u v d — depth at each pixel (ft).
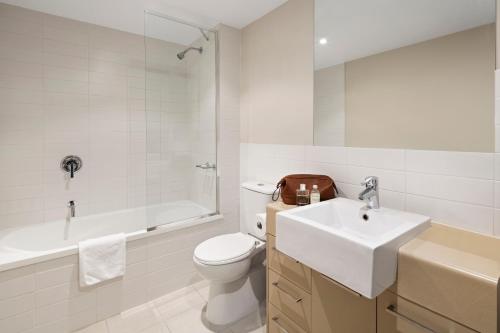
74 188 7.49
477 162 3.68
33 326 5.04
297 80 6.23
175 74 7.63
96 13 6.98
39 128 6.91
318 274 4.03
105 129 7.89
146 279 6.46
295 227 3.70
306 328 4.30
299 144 6.25
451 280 2.72
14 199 6.67
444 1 3.97
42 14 6.84
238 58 7.97
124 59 8.10
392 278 3.08
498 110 3.49
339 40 5.35
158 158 7.62
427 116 4.17
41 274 5.08
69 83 7.27
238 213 8.27
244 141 7.99
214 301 5.85
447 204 3.98
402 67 4.45
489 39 3.57
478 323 2.56
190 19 7.29
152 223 7.03
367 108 4.94
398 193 4.54
